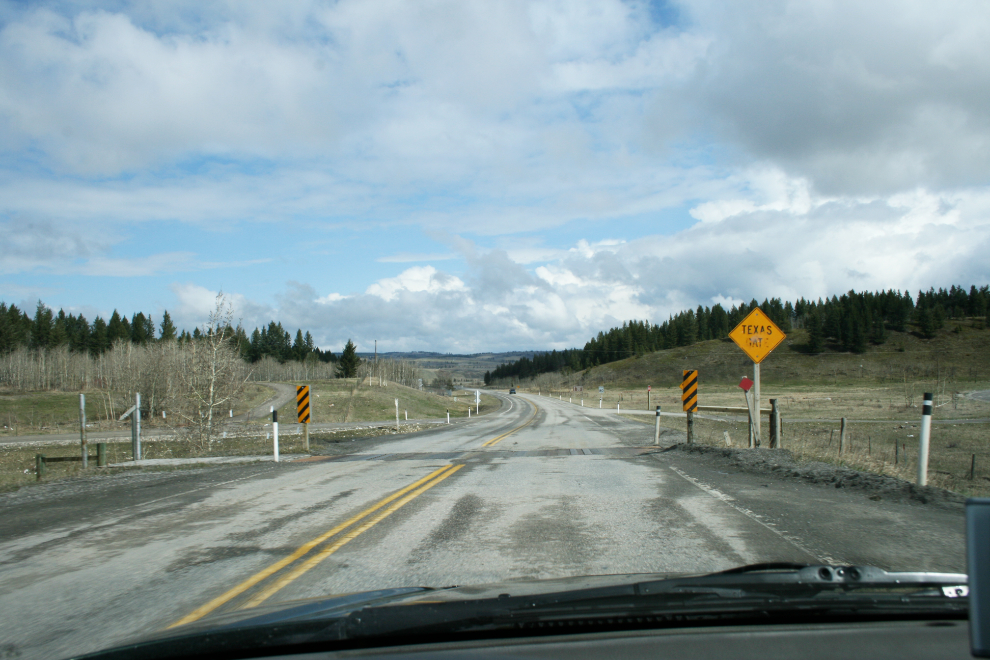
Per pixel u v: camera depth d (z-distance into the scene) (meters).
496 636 2.64
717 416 46.81
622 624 2.69
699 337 178.25
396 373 125.19
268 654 2.59
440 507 8.12
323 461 15.38
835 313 143.00
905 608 2.67
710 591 2.89
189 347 34.22
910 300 154.50
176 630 3.04
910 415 45.12
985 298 152.50
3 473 19.59
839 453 13.62
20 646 3.75
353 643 2.60
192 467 14.89
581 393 116.00
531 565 5.17
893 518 6.77
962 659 2.20
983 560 1.42
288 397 74.69
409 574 5.05
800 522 6.61
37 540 6.80
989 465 21.77
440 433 29.77
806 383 113.31
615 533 6.29
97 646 3.72
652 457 14.10
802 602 2.67
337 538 6.46
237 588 4.83
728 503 7.88
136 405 17.59
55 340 107.44
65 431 47.16
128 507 8.75
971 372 104.50
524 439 22.62
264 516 7.82
